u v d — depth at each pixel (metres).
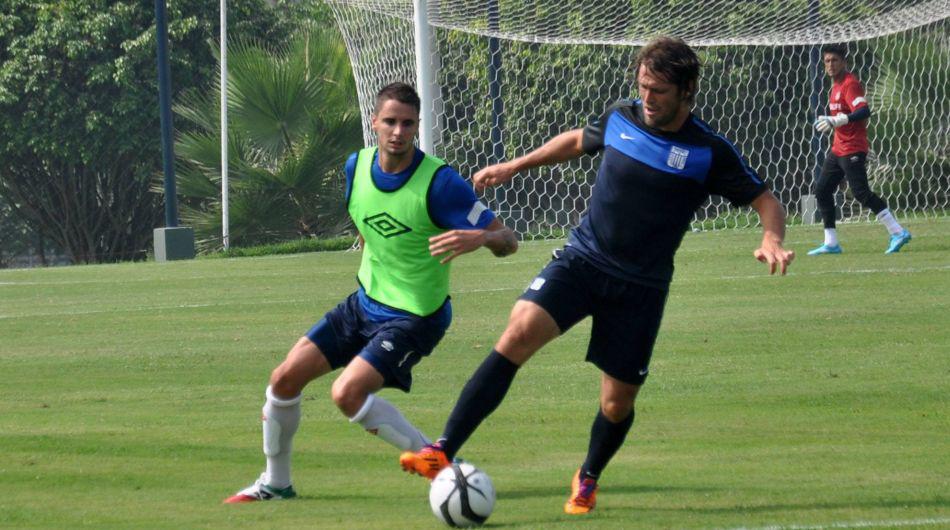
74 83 110.44
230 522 17.11
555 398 27.00
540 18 63.91
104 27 106.94
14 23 107.88
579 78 83.12
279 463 18.95
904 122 80.81
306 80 91.06
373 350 18.81
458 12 63.03
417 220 18.83
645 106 17.30
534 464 21.30
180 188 92.25
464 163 81.19
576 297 17.55
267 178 89.88
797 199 89.94
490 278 48.97
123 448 22.75
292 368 18.91
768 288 41.72
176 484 20.03
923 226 63.56
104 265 66.00
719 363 29.89
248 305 44.06
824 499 17.78
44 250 127.81
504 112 81.38
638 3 63.81
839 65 49.62
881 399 25.73
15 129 107.75
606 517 17.05
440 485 16.62
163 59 72.00
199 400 27.70
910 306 36.69
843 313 35.97
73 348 35.47
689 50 17.09
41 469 21.08
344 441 23.34
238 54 91.56
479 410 17.41
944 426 23.36
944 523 16.08
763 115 89.75
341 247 74.00
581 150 18.58
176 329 38.78
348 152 91.44
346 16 66.81
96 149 108.69
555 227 80.06
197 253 92.31
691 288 42.56
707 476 19.81
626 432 17.84
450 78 80.38
